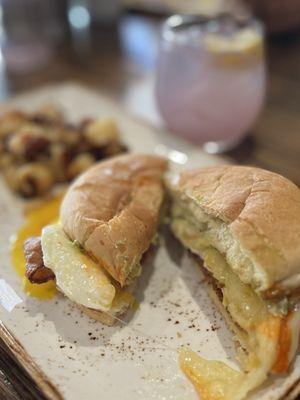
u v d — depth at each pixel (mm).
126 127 260
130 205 182
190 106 251
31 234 204
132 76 333
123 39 379
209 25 270
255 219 156
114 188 186
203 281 182
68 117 271
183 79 250
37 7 355
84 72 339
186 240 188
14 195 228
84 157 237
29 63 351
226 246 168
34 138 234
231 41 245
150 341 162
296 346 154
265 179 170
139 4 420
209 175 183
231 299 164
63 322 165
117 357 157
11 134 249
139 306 173
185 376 152
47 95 285
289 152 257
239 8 362
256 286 154
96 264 167
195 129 257
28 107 278
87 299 159
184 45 246
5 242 199
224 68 242
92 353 157
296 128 277
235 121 253
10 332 159
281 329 150
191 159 234
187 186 183
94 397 146
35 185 223
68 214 176
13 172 229
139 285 181
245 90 248
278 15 354
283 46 367
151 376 152
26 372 151
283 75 331
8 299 171
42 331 162
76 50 367
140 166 200
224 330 166
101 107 276
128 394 148
